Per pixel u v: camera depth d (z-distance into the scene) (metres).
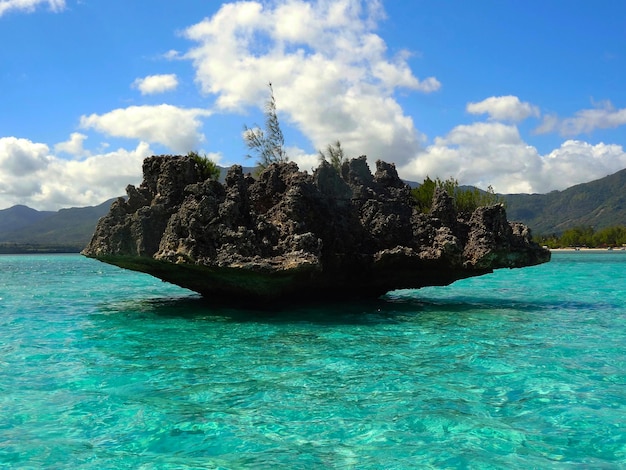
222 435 7.41
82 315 19.41
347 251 19.92
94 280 42.44
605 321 17.20
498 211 20.77
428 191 24.47
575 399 8.91
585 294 27.16
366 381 10.02
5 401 8.88
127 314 19.42
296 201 18.69
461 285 34.25
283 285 17.97
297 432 7.51
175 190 19.12
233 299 20.36
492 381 10.00
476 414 8.20
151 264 18.83
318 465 6.46
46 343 13.92
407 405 8.62
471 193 25.06
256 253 17.08
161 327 16.22
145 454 6.80
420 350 12.73
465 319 17.55
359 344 13.46
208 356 12.16
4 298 26.55
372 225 20.45
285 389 9.50
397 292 28.44
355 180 22.02
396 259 19.58
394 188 22.38
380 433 7.46
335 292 21.19
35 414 8.25
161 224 18.59
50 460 6.62
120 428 7.67
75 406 8.62
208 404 8.70
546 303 22.52
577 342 13.66
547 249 20.75
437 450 6.89
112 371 10.84
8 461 6.58
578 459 6.63
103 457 6.71
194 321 17.31
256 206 20.05
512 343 13.54
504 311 19.66
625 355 12.16
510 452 6.83
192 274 18.62
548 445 7.05
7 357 12.22
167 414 8.23
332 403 8.72
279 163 21.16
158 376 10.44
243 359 11.85
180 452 6.85
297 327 16.00
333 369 10.92
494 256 19.66
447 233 19.89
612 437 7.30
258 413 8.27
